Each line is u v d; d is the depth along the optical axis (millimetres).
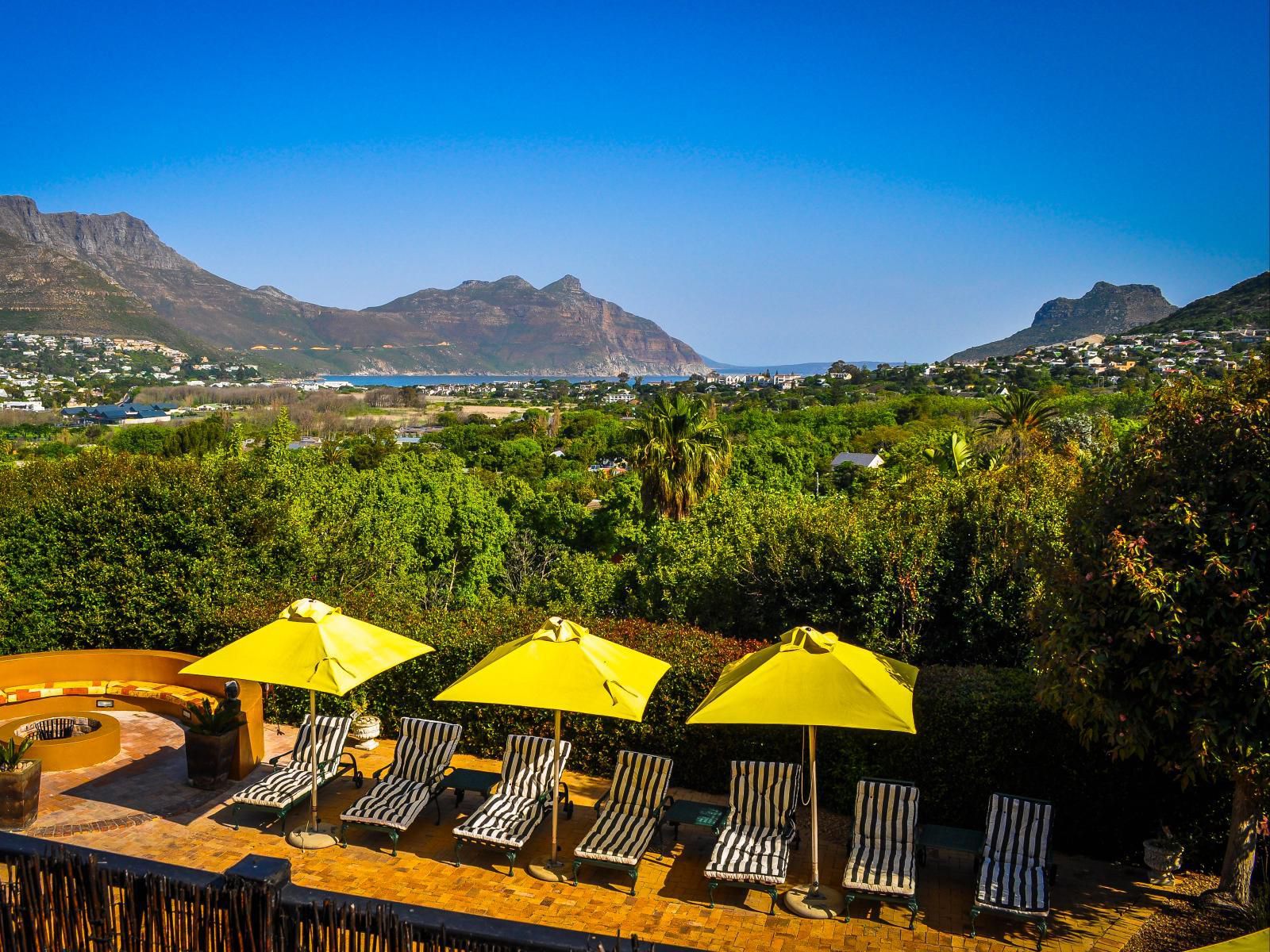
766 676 7836
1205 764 7145
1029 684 9719
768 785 8789
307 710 12688
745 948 7383
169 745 11773
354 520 22453
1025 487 14719
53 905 4676
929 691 9641
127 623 15305
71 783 10531
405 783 9742
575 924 7723
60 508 15727
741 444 56938
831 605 14703
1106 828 8984
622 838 8570
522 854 9094
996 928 7723
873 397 158125
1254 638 6785
